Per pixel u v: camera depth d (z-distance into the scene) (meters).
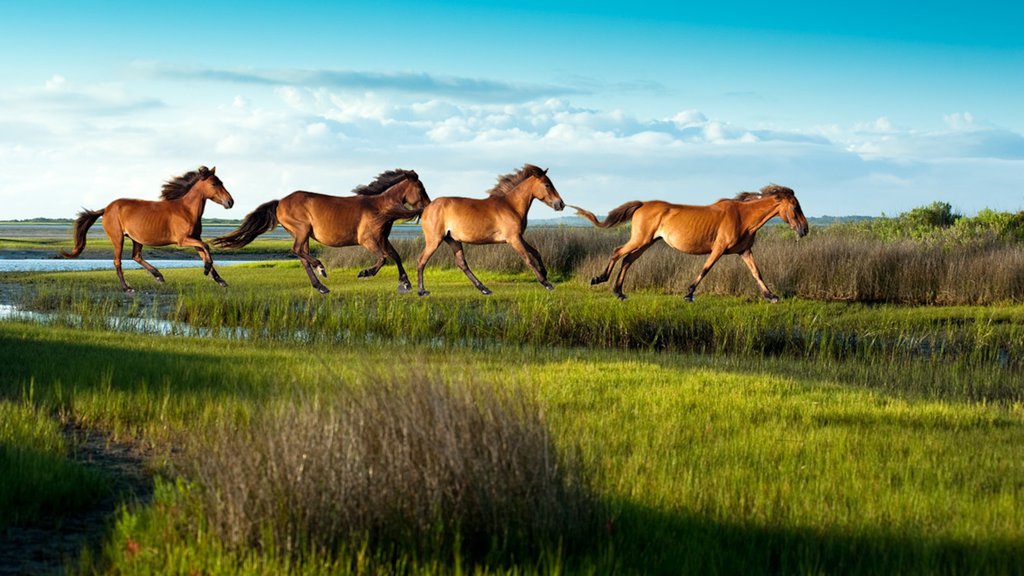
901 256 19.61
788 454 6.80
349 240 19.31
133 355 11.35
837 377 12.43
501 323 16.84
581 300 18.50
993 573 4.56
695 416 8.19
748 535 5.08
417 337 15.79
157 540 4.72
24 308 19.86
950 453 7.09
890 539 5.04
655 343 15.90
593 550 4.80
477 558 4.71
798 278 19.83
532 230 27.55
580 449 5.57
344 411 4.97
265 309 18.39
